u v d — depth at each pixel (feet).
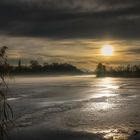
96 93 249.96
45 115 110.52
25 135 75.31
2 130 15.65
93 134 77.00
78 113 117.08
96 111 124.47
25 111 122.11
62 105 149.28
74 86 396.37
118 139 71.36
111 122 94.79
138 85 409.69
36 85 435.94
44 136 74.64
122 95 222.07
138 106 143.02
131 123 92.99
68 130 82.07
